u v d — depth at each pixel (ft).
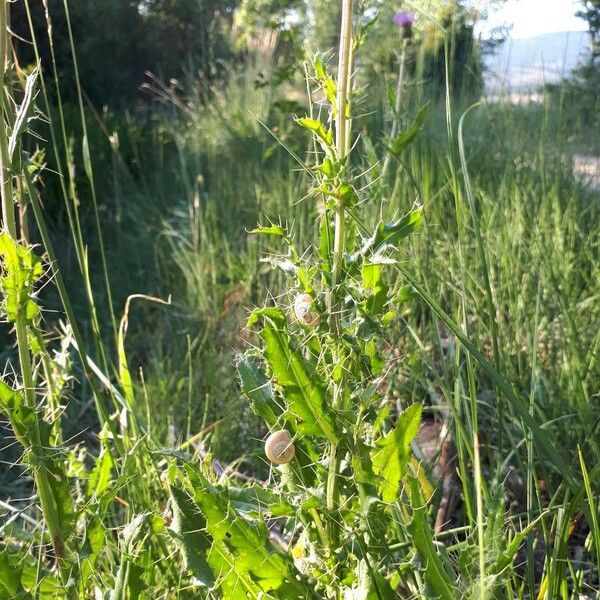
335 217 3.18
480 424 6.54
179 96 28.35
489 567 3.71
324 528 3.37
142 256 13.93
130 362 10.31
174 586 4.16
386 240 3.12
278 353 3.11
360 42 3.08
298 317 3.17
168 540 4.41
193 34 28.99
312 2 15.55
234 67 28.86
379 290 3.13
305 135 15.48
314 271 3.18
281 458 3.27
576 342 6.27
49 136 16.53
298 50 15.19
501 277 7.75
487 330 6.79
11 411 3.25
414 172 9.87
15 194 3.61
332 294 3.12
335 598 3.43
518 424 5.76
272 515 3.50
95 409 9.37
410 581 4.17
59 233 14.40
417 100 10.48
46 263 3.78
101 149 18.57
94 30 25.85
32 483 7.97
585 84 13.62
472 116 13.56
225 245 12.94
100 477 3.85
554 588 4.00
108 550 4.04
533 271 7.70
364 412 3.26
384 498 3.31
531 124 13.44
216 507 3.23
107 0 25.95
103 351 5.37
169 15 28.45
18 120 3.18
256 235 12.01
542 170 9.81
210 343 9.64
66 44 24.06
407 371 6.93
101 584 3.97
